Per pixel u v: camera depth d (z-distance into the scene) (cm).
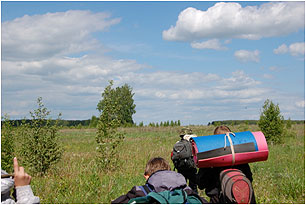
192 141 405
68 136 3167
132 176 931
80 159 1305
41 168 975
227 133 399
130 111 8100
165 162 331
